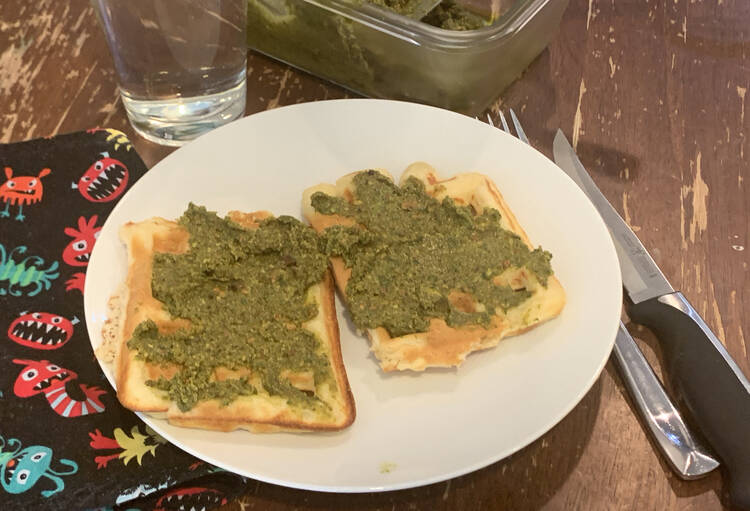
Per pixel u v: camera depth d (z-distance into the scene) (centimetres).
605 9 59
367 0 46
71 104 49
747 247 46
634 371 38
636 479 36
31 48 52
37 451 34
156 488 33
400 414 35
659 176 49
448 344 36
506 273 39
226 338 35
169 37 42
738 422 35
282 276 37
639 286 41
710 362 37
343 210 40
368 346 38
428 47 45
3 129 48
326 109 45
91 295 37
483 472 36
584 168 48
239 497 35
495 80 49
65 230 42
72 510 33
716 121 52
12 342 38
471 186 42
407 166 44
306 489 32
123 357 34
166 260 37
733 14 59
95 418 35
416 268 38
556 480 36
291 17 48
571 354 37
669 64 56
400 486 32
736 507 35
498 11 51
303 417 33
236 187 42
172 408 33
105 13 41
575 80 54
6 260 41
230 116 48
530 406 35
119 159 45
